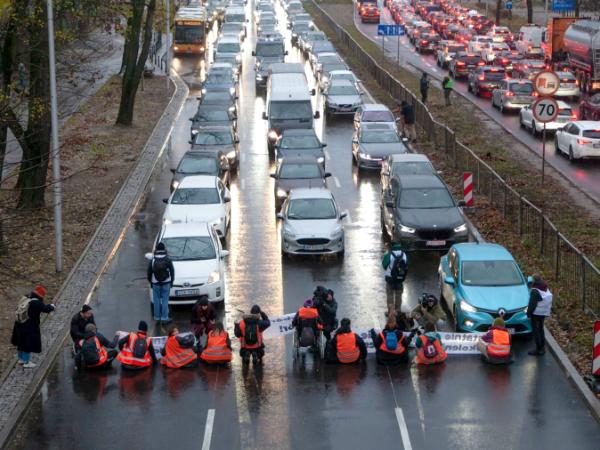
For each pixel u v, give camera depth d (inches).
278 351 890.7
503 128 2006.6
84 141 1558.8
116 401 785.6
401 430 727.7
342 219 1338.6
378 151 1673.2
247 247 1236.5
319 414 756.6
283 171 1440.7
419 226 1177.4
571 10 4097.0
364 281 1095.6
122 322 967.6
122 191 1509.6
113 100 2406.5
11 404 773.9
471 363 858.1
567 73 2400.3
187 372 843.4
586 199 1398.9
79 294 1044.5
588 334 899.4
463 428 730.8
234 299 1037.2
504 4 5118.1
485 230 1273.4
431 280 1098.1
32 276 1096.8
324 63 2736.2
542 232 1143.0
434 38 3410.4
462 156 1616.6
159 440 716.7
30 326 828.0
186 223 1106.1
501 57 2984.7
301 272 1130.0
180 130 2064.5
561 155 1729.8
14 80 1277.1
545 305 856.9
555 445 702.5
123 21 3250.5
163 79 2839.6
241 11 4114.2
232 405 774.5
